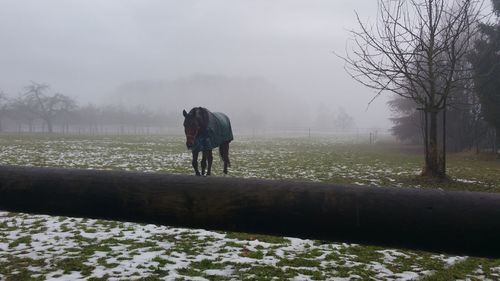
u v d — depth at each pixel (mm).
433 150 12562
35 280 4234
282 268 4730
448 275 4570
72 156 19750
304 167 16359
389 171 15281
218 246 5566
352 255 5266
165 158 19547
